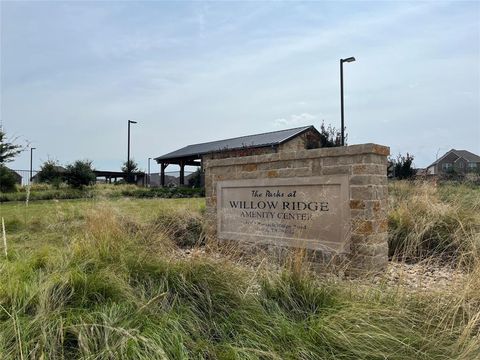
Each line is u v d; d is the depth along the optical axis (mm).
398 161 16312
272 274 3184
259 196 5547
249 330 2408
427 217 5617
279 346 2227
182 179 31703
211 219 6324
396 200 6852
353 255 4422
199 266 3295
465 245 4469
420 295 2846
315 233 4848
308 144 23266
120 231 4637
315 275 3303
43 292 2643
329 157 4707
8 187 21938
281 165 5250
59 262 3520
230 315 2662
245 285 3078
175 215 7348
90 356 1967
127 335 2088
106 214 5723
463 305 2547
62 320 2291
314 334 2291
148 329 2225
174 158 30016
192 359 2088
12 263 3580
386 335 2223
